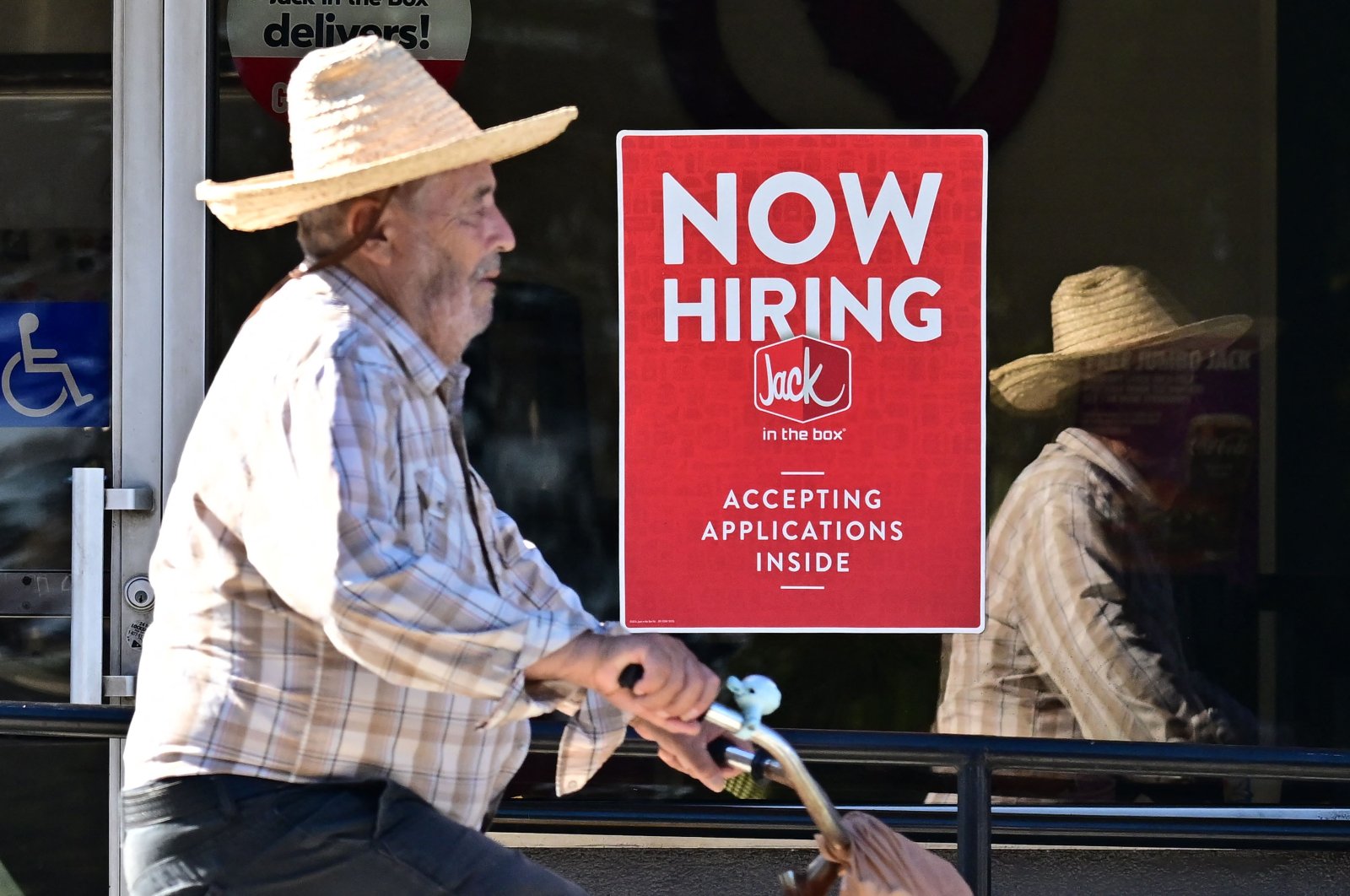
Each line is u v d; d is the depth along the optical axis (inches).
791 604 529.0
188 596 271.3
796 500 527.5
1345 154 514.0
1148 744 340.5
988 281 522.9
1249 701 525.7
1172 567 525.7
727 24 518.6
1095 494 523.5
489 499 301.6
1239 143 516.7
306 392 257.0
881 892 272.5
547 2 521.0
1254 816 527.5
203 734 266.5
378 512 254.4
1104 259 520.7
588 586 530.9
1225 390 522.3
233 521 264.7
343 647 248.8
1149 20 514.0
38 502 537.3
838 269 523.2
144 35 523.5
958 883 277.3
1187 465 524.1
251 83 524.7
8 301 534.6
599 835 532.4
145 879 267.6
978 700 526.3
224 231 529.0
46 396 535.8
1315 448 520.4
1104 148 518.6
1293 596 524.7
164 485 530.9
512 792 534.6
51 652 537.6
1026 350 523.5
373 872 266.4
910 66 518.0
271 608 266.2
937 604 526.3
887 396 525.7
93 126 530.6
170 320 529.3
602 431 529.3
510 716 258.4
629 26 520.4
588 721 313.6
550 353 528.4
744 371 526.0
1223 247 519.5
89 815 532.7
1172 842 529.0
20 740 532.4
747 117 521.0
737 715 274.4
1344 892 529.7
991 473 525.7
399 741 272.4
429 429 275.0
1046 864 537.3
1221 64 514.9
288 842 263.9
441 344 281.7
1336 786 527.8
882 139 520.4
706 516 528.7
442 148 266.5
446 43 521.7
